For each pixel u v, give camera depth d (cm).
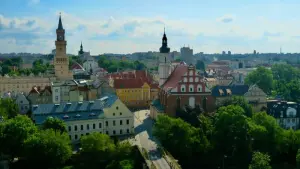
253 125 14425
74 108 15600
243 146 14125
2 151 12562
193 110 16775
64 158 12556
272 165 14112
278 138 14300
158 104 19588
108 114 15800
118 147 13388
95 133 13425
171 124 14025
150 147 13925
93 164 13012
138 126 17812
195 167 13775
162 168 11494
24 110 19750
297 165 12912
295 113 18512
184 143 13612
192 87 17962
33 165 12750
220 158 14100
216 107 18812
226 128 14162
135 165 12738
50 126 13825
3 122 13225
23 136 12662
